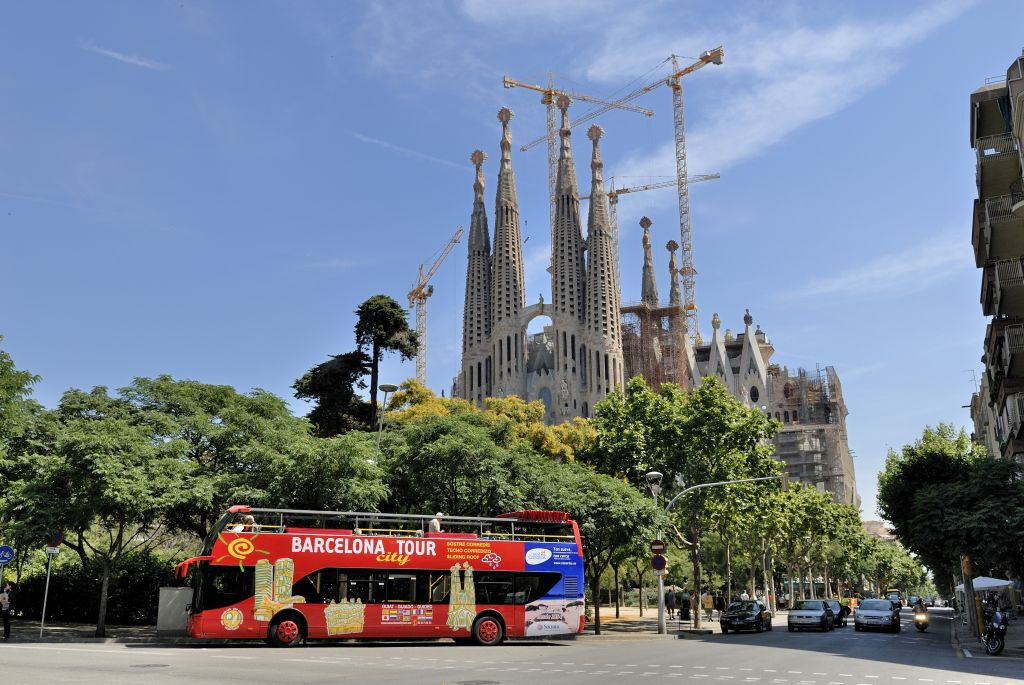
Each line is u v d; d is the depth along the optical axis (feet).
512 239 649.20
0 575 99.04
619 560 160.86
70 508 98.58
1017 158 135.44
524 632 98.94
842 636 131.85
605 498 133.39
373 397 209.67
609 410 183.32
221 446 128.47
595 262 630.33
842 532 304.30
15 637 99.04
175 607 102.94
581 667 67.72
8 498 106.83
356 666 65.16
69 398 129.29
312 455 107.86
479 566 98.78
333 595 91.15
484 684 53.06
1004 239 132.57
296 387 207.72
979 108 140.15
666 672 64.03
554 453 212.84
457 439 122.72
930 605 516.32
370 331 209.15
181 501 104.53
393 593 93.86
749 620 146.61
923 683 57.47
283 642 88.58
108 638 99.14
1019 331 134.72
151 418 123.95
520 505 124.26
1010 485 134.72
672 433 170.50
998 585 150.71
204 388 141.59
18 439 120.26
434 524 99.30
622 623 180.86
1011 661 81.10
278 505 108.06
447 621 95.50
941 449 180.75
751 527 222.89
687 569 305.12
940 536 137.80
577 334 619.26
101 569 134.62
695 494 166.91
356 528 94.99
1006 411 159.33
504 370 622.13
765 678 60.18
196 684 49.06
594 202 645.10
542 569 101.81
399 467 125.70
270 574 89.25
